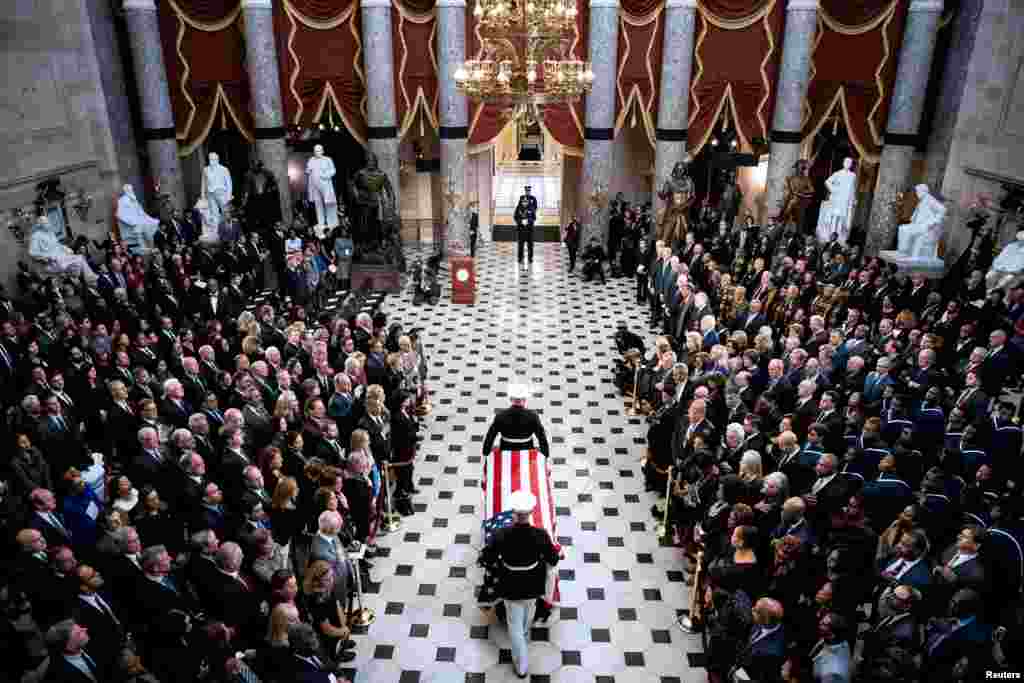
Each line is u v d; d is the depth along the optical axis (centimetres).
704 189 2356
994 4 1631
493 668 684
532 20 922
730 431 769
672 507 858
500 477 764
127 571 567
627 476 998
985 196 1650
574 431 1112
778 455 765
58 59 1573
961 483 693
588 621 743
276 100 1827
